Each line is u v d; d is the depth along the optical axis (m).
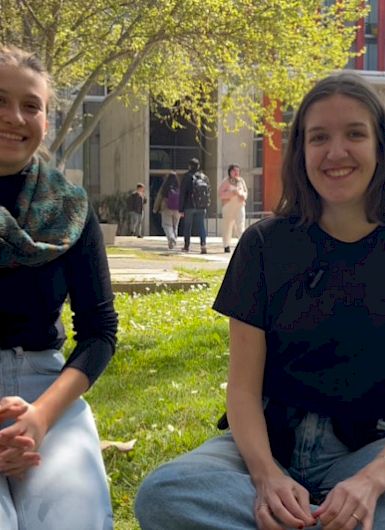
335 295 2.95
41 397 2.92
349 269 2.96
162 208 22.31
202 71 19.95
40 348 3.13
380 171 3.04
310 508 2.70
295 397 2.97
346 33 20.92
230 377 3.07
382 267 2.96
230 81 19.53
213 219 36.22
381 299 2.93
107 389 5.68
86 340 3.17
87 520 2.71
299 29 18.77
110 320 3.20
